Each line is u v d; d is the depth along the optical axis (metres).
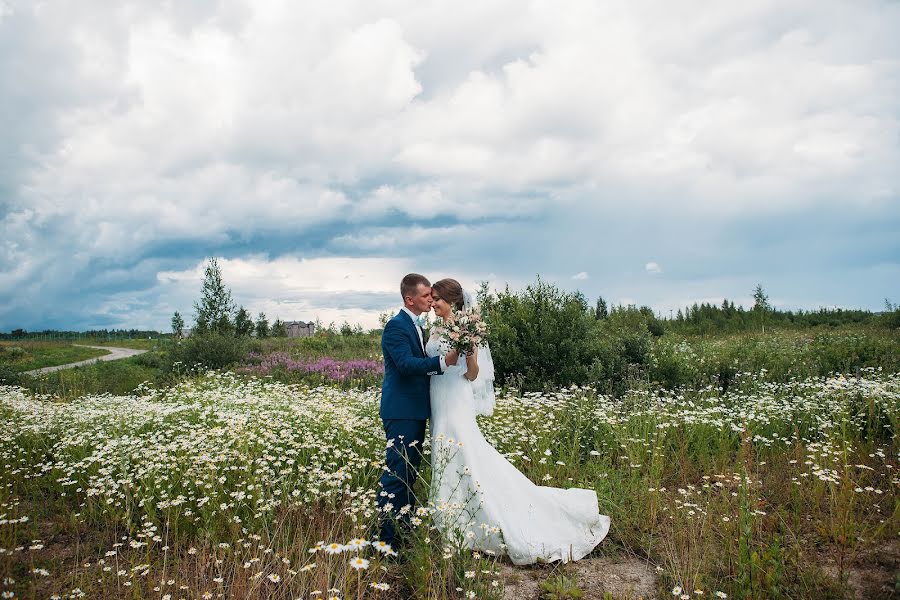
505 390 8.85
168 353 14.33
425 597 3.09
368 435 5.40
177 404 7.13
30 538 4.08
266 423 5.44
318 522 3.96
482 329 3.67
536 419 6.21
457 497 3.84
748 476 4.82
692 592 3.17
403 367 3.67
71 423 6.48
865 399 6.89
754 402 7.51
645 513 4.29
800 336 18.89
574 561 3.70
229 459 4.49
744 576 3.17
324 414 5.87
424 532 3.50
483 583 3.22
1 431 6.29
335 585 2.98
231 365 13.48
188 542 3.92
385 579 3.41
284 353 16.55
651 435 6.16
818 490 4.41
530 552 3.67
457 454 3.88
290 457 5.00
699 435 6.20
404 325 3.82
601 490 4.55
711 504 4.36
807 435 6.46
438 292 4.03
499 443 5.85
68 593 3.13
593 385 8.98
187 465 4.57
